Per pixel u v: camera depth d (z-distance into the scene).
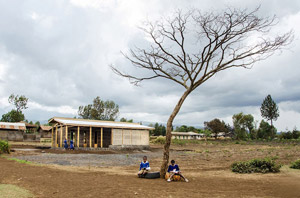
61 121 30.69
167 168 11.30
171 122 11.44
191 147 41.56
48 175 10.73
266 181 10.49
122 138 33.97
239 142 56.62
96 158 20.47
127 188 8.52
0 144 20.73
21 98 63.31
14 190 7.65
